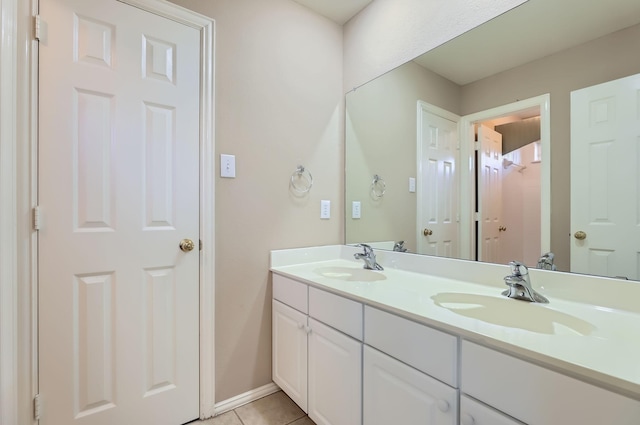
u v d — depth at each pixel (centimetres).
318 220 190
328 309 126
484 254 135
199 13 144
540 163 119
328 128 195
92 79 120
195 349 145
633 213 98
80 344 118
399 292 115
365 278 160
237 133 157
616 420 55
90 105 119
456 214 145
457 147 145
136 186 129
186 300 142
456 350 80
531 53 121
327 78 195
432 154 155
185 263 142
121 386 126
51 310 112
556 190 114
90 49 119
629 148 98
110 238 124
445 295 113
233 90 156
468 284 130
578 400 59
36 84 108
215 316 150
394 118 172
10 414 102
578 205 109
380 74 178
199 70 145
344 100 202
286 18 176
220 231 152
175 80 138
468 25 138
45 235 111
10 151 101
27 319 108
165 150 136
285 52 175
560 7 113
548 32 116
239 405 157
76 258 117
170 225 138
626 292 93
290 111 177
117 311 126
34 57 108
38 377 110
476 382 76
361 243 191
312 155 187
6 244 101
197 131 145
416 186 162
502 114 129
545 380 64
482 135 136
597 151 105
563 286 105
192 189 143
